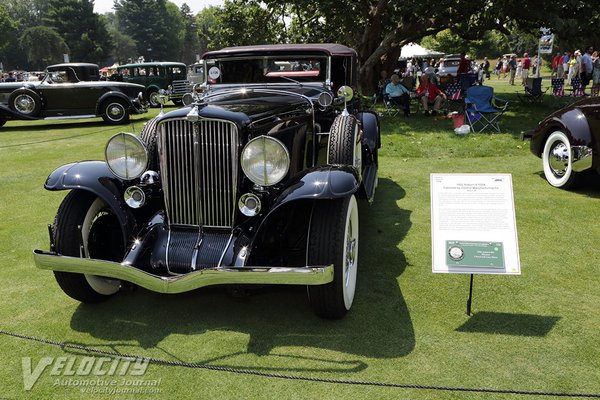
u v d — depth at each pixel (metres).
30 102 13.43
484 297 3.53
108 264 2.95
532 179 6.62
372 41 15.53
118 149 3.32
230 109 3.43
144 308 3.49
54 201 6.21
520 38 56.50
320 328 3.16
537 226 4.90
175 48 96.44
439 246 3.19
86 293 3.39
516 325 3.15
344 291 3.13
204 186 3.23
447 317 3.27
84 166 3.44
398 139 9.34
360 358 2.84
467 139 9.13
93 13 74.69
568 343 2.94
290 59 4.99
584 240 4.53
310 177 3.12
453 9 14.02
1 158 9.01
